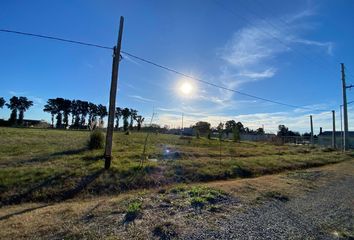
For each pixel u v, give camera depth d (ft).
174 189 25.86
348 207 23.73
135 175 31.07
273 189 28.45
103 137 48.60
